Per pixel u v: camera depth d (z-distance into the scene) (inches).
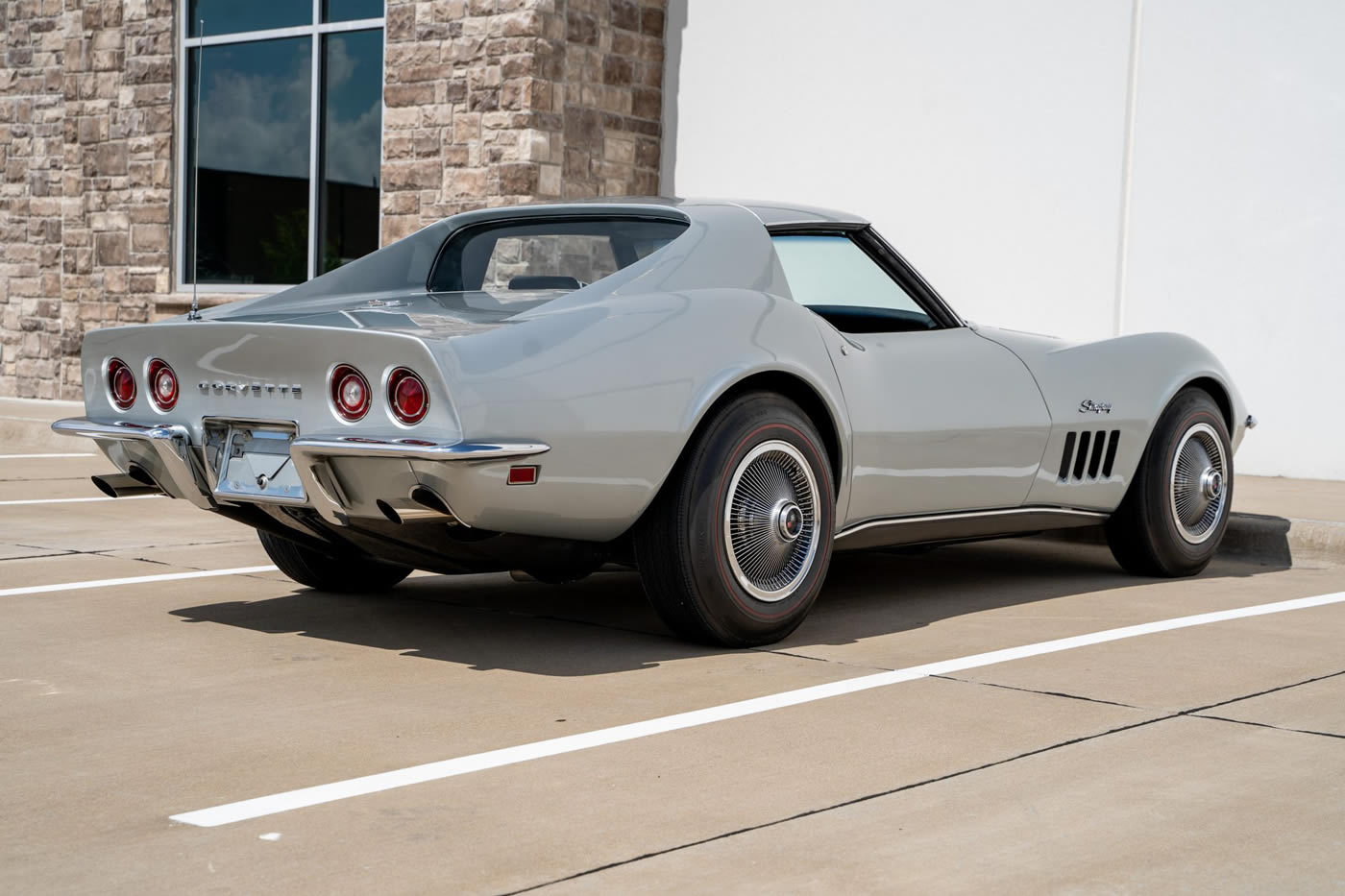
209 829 95.3
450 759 111.4
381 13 426.6
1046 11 332.5
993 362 177.2
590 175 391.9
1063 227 332.2
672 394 141.4
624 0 395.2
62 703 128.6
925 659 147.0
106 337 154.8
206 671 140.9
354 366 134.5
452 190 393.7
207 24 462.9
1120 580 200.5
